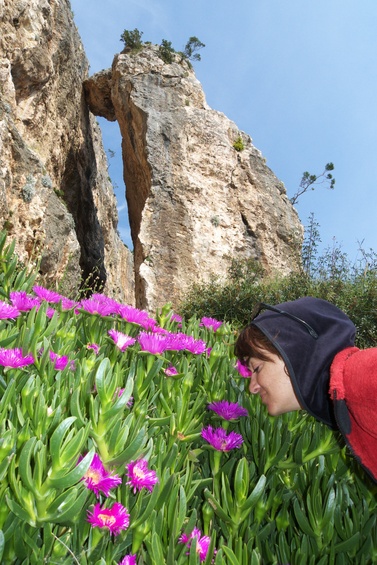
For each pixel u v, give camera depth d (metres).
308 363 1.05
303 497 1.13
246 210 25.03
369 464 1.00
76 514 0.71
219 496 1.06
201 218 23.66
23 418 0.92
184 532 0.82
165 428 1.17
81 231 28.92
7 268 1.77
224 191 24.98
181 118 25.36
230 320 13.22
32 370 1.23
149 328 1.71
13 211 15.01
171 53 27.41
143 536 0.81
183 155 24.64
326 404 1.06
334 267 11.12
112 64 27.77
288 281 12.69
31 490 0.71
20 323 1.49
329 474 1.20
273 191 26.45
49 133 22.38
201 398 1.30
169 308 2.12
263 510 1.05
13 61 18.17
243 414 1.29
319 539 0.99
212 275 17.61
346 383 0.98
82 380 1.12
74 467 0.77
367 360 0.97
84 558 0.72
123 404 0.87
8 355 1.08
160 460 0.95
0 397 1.06
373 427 0.95
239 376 1.64
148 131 24.47
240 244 24.12
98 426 0.87
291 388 1.13
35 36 19.12
